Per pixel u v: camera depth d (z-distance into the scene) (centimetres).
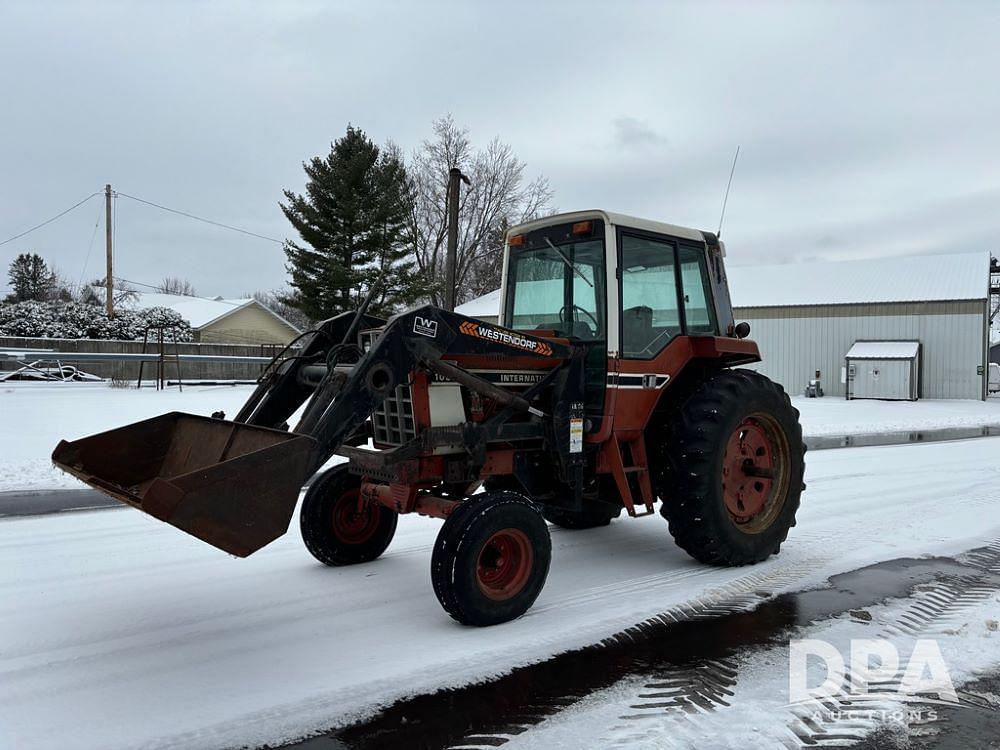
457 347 384
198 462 373
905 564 472
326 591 416
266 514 303
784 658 328
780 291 2653
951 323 2286
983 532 555
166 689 295
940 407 1998
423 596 409
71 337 2125
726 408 455
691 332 499
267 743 257
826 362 2473
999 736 262
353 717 275
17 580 432
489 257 3491
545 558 384
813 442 1220
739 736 261
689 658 328
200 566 462
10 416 1185
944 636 351
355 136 2511
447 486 426
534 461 441
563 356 429
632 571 461
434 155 3416
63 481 764
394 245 2597
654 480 484
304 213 2466
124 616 375
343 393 345
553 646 340
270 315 3825
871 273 2647
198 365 2014
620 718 275
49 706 280
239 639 347
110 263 2517
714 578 445
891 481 786
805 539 537
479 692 295
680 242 491
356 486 465
